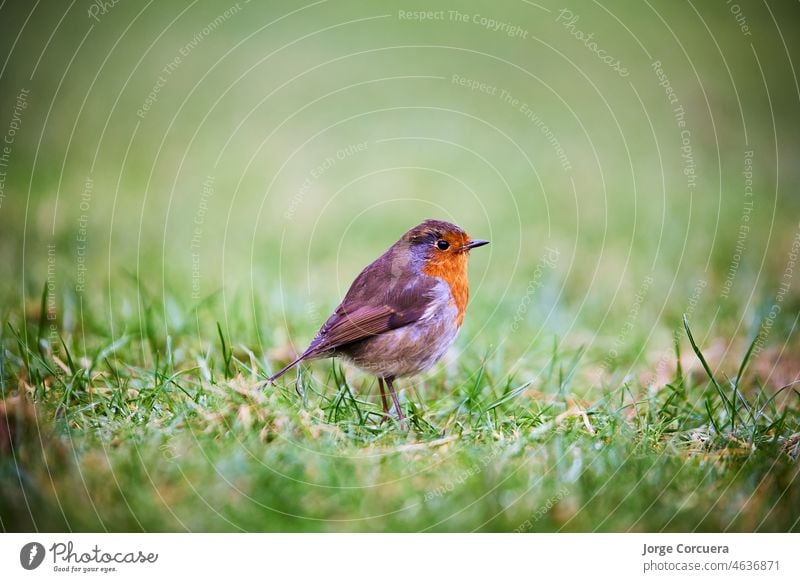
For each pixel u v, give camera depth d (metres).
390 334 9.03
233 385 8.40
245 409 7.94
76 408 8.15
